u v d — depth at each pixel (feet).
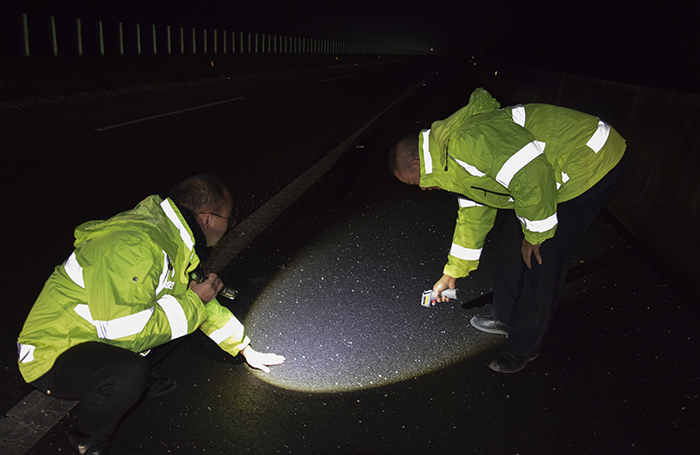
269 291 9.79
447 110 37.63
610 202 15.51
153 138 23.18
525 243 7.23
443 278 9.03
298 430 6.34
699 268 10.29
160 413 6.52
